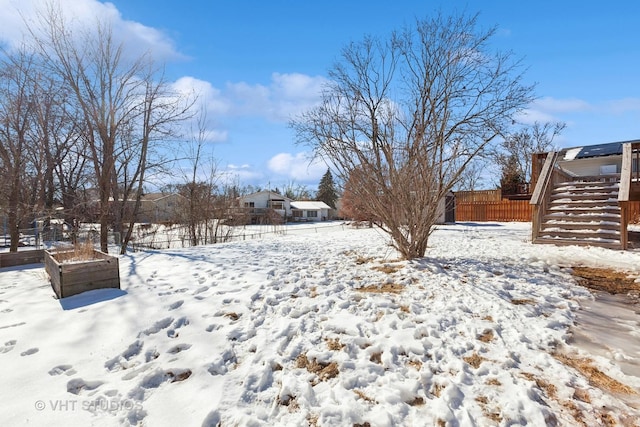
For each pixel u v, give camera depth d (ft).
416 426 6.10
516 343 9.14
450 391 6.94
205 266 19.90
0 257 23.88
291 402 6.93
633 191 24.72
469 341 9.21
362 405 6.69
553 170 29.89
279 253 24.62
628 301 12.57
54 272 15.64
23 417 6.65
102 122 34.35
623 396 6.86
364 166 19.57
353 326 10.27
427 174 18.88
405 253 20.07
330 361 8.39
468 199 69.77
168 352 9.23
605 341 9.32
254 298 13.30
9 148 36.09
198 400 7.09
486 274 16.08
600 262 18.89
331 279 15.97
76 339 10.06
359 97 20.18
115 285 15.40
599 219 26.16
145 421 6.55
